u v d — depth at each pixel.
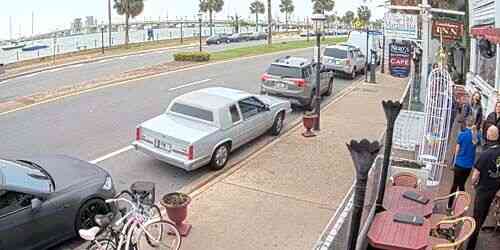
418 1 19.34
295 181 11.73
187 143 11.62
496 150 7.72
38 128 15.88
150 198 8.48
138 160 13.10
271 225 9.46
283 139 15.25
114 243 7.72
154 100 20.31
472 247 7.89
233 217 9.75
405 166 10.00
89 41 79.38
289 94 19.12
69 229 8.66
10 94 21.84
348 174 12.23
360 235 7.21
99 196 9.04
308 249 8.59
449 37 17.98
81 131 15.60
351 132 16.12
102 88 22.70
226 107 12.89
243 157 13.58
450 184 10.91
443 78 12.25
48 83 24.98
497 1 14.21
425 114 12.02
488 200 7.80
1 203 7.81
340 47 28.67
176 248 8.27
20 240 8.00
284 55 39.47
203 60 33.59
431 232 7.56
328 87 22.61
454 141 13.82
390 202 8.22
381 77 29.62
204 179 11.88
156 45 53.69
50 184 8.67
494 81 14.79
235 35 63.16
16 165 8.91
